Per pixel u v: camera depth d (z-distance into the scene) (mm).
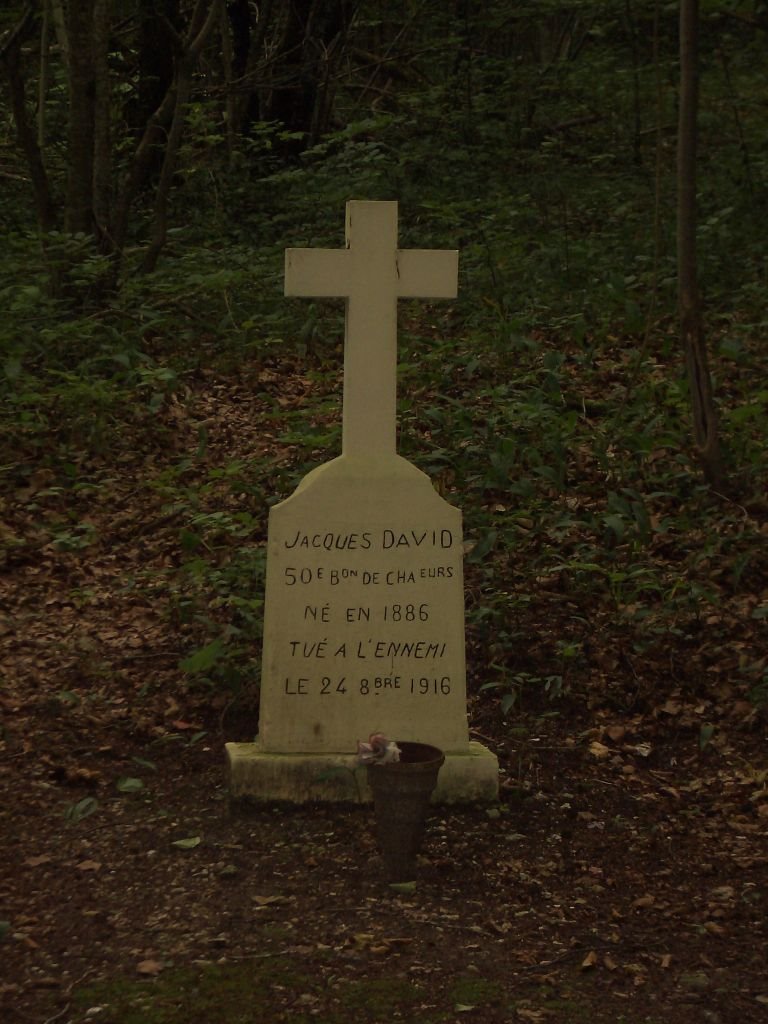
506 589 6492
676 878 4496
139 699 5703
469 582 6562
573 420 7598
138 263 11406
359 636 4988
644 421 8141
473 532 6887
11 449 8164
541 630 6238
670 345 9086
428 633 5027
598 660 6016
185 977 3715
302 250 5016
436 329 10312
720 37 16516
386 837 4336
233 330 10078
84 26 10492
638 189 13766
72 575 6855
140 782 4895
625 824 4883
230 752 4938
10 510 7465
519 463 7648
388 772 4270
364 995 3650
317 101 15938
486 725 5621
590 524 6898
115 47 16188
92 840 4566
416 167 14031
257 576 6246
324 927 4027
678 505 7383
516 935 4055
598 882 4445
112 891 4223
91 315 10008
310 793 4859
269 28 17281
